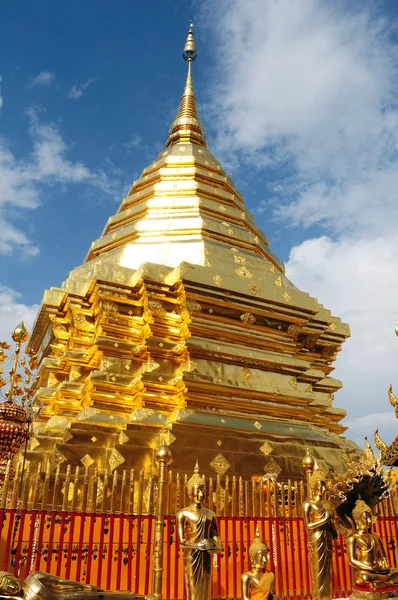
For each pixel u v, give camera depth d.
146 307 17.41
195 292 17.41
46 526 10.23
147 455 13.63
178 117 30.69
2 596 7.46
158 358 16.77
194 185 23.95
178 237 21.17
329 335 22.03
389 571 9.27
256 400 16.58
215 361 16.80
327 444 16.33
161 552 9.98
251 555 9.32
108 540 10.56
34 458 13.42
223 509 12.09
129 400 16.02
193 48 33.19
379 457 10.16
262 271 20.23
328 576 9.91
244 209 25.86
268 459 14.86
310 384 19.05
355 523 9.76
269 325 18.56
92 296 18.33
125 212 23.69
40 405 18.89
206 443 14.41
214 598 10.83
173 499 12.66
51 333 20.58
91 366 17.77
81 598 7.95
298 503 12.69
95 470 12.11
